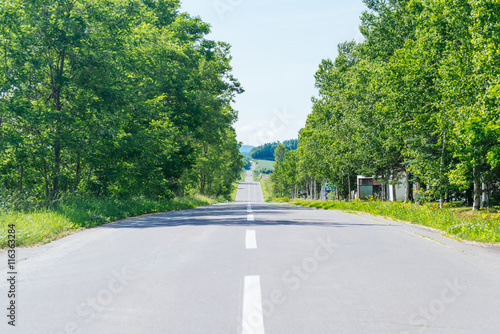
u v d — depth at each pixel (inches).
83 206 685.3
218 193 4247.0
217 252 295.1
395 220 652.7
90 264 261.1
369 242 342.6
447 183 868.6
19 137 749.3
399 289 196.2
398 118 983.0
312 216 658.8
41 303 178.7
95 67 847.7
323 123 2016.5
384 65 1019.9
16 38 761.0
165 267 247.3
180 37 1517.0
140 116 1059.3
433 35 820.0
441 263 257.0
